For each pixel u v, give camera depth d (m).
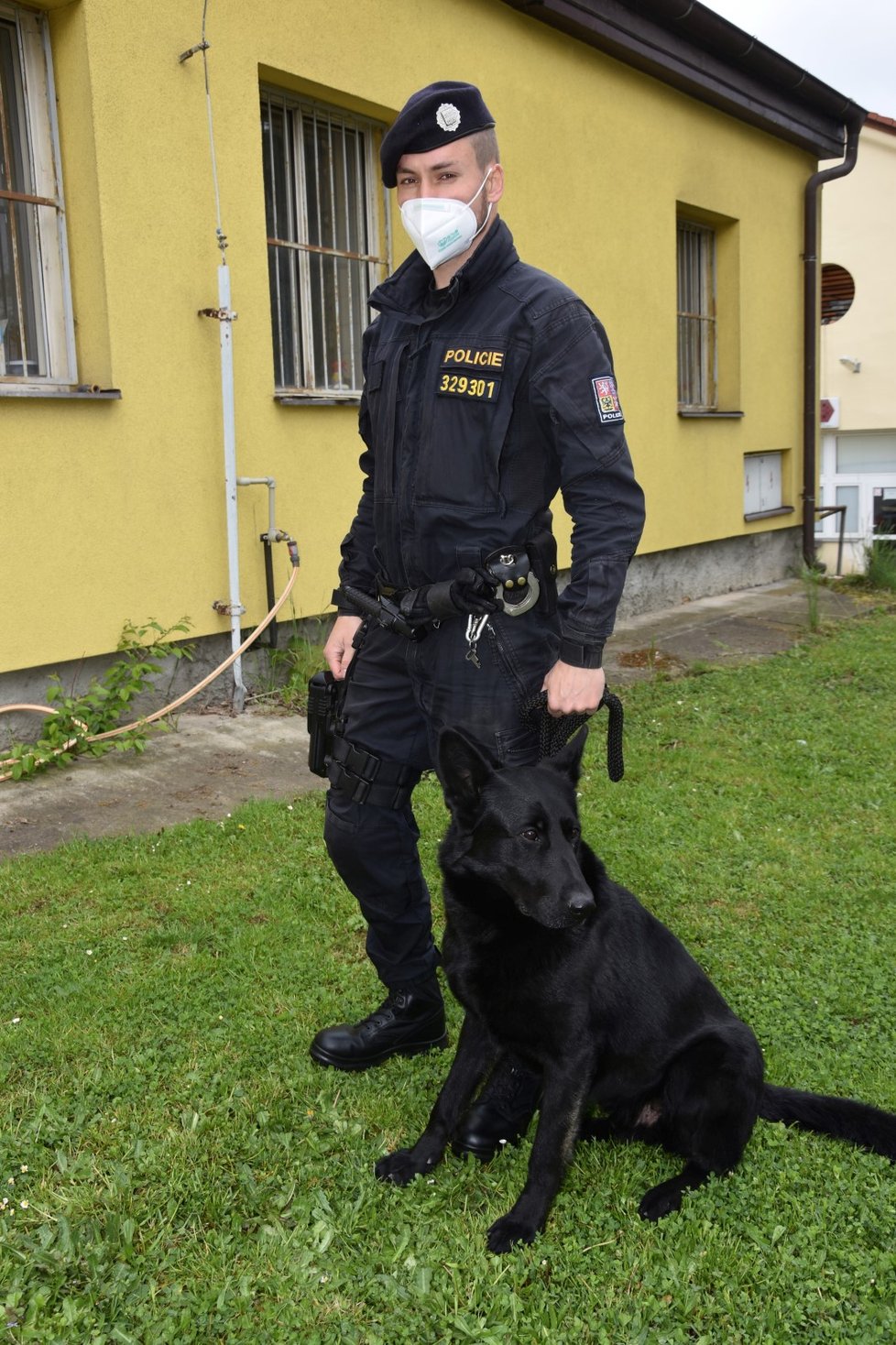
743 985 3.33
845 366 14.21
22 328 5.29
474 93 2.33
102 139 5.20
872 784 5.39
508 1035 2.37
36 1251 2.09
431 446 2.39
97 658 5.57
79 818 4.50
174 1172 2.33
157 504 5.67
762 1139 2.54
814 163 12.20
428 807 4.66
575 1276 2.12
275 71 6.05
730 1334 1.99
